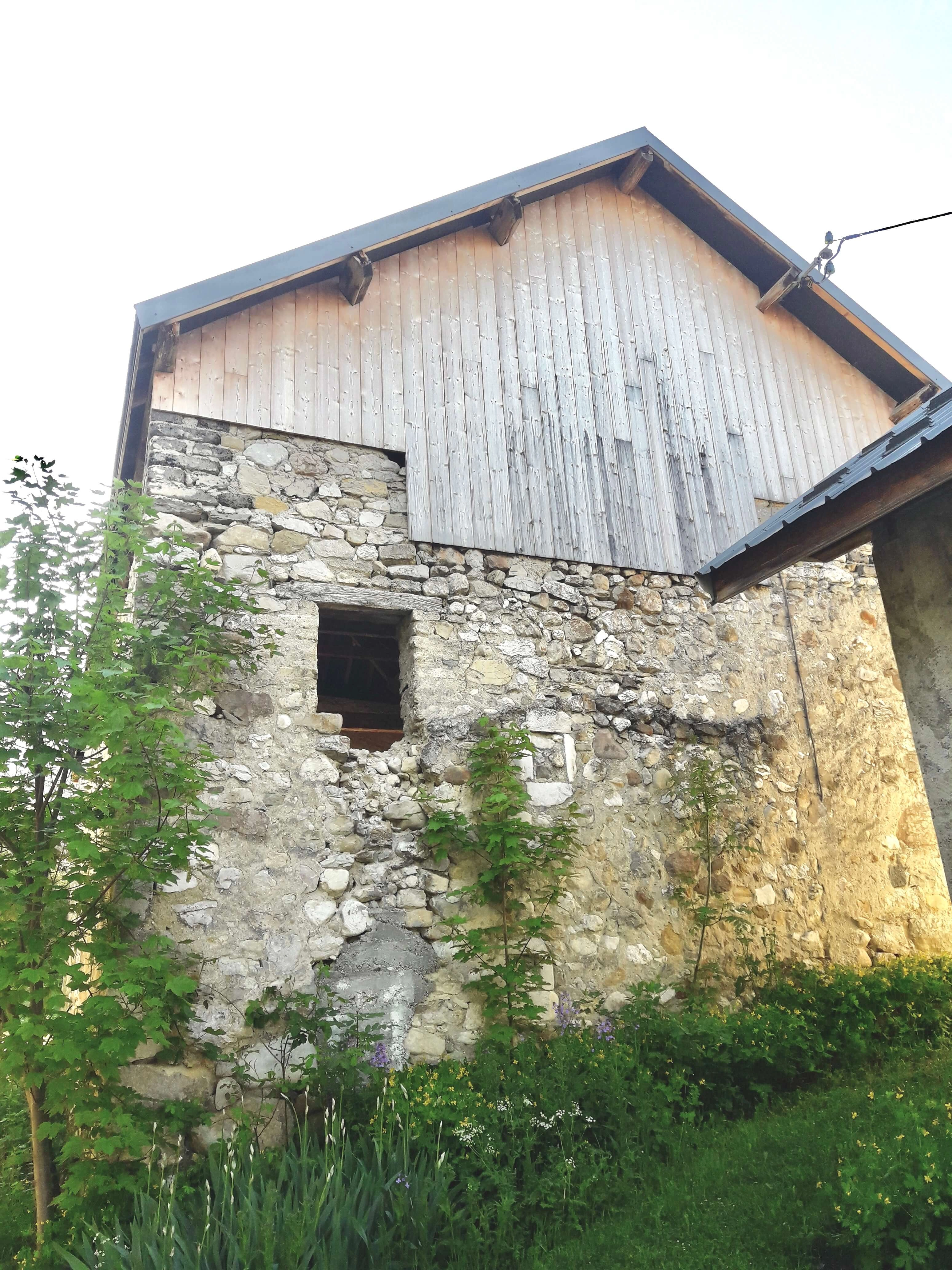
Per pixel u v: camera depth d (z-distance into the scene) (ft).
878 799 25.20
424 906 19.30
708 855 22.45
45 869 14.82
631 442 25.55
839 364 30.04
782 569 17.33
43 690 14.70
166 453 20.03
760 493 27.07
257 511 20.44
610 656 23.35
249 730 18.89
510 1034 18.22
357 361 22.53
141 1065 16.06
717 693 24.35
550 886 20.54
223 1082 16.58
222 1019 16.97
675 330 27.50
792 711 25.08
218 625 18.92
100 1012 13.94
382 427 22.30
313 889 18.44
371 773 19.74
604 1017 19.99
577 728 22.33
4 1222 15.20
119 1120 14.02
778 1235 12.15
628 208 28.12
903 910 24.35
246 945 17.60
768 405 28.19
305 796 18.95
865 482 14.92
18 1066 13.98
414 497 22.09
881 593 15.65
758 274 29.25
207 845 17.48
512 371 24.48
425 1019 18.58
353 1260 12.34
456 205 23.56
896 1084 17.16
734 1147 15.34
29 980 13.60
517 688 21.94
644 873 21.90
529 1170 14.56
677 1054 18.10
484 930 19.38
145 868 15.19
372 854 19.16
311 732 19.40
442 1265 13.01
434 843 19.49
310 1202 12.67
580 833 21.49
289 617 19.98
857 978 21.35
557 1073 16.56
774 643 25.53
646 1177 14.89
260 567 19.77
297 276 21.27
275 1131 16.40
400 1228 13.01
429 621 21.45
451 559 22.18
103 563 16.53
